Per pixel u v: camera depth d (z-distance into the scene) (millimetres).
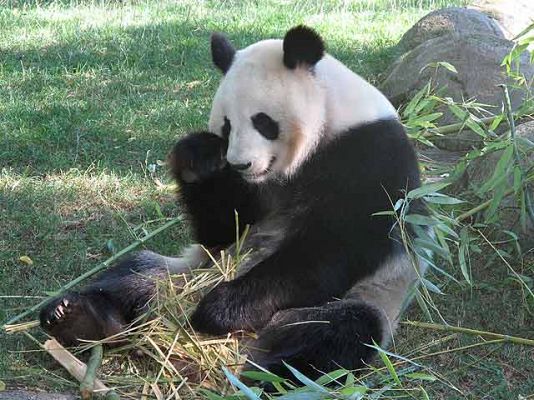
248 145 9555
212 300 9531
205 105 16938
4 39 21156
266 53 9812
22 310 10344
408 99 17062
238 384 7742
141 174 14133
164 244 12141
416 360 9922
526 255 11898
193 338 9539
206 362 9297
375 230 9797
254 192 10617
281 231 10398
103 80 18328
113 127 15734
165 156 14781
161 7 25781
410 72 17250
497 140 12016
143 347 9508
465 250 11094
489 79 16078
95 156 14672
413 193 9523
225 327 9523
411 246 10016
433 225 9961
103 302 9914
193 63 19484
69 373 9242
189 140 10383
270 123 9609
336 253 9688
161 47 20562
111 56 19891
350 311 9359
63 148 14922
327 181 9797
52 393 8797
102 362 9562
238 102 9609
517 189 10820
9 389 8820
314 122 9719
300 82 9688
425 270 10906
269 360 9109
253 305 9555
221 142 10141
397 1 26781
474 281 11523
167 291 10086
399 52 19641
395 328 10219
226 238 11023
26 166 14203
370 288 10062
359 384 9289
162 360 9320
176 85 18109
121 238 12148
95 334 9680
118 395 8797
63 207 12938
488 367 9828
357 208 9711
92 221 12633
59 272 11289
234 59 10039
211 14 24688
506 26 20219
